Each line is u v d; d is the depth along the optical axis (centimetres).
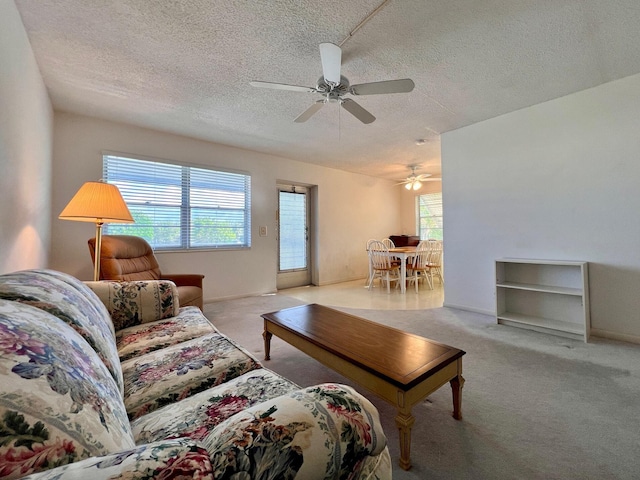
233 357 130
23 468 42
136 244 311
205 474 45
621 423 144
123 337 154
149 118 334
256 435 54
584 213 278
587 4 172
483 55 221
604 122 266
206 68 236
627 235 256
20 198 191
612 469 117
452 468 119
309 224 585
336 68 191
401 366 130
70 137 318
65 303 95
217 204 431
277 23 186
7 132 162
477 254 357
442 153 391
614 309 262
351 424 61
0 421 42
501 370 202
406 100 293
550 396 169
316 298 450
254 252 469
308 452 54
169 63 228
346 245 619
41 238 258
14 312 65
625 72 247
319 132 383
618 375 192
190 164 402
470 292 364
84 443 50
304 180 545
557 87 270
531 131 310
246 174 459
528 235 314
